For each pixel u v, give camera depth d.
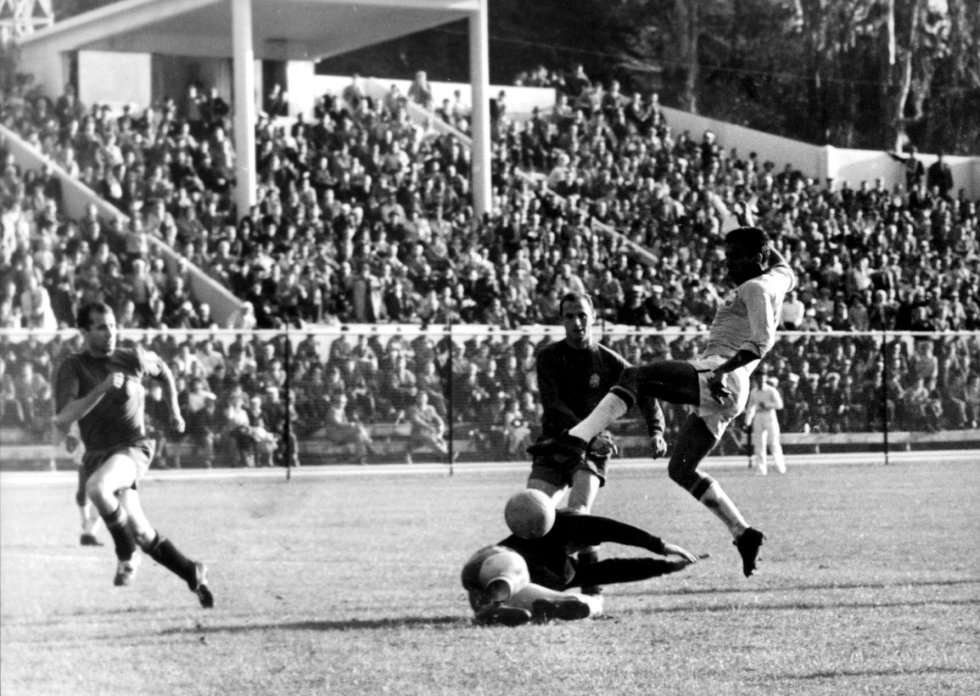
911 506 22.41
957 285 43.06
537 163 48.91
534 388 30.80
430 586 13.82
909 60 53.53
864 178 51.47
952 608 12.23
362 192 40.91
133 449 12.07
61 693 9.01
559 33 63.94
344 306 35.06
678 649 10.29
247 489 26.23
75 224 34.94
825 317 38.44
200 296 35.22
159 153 40.12
